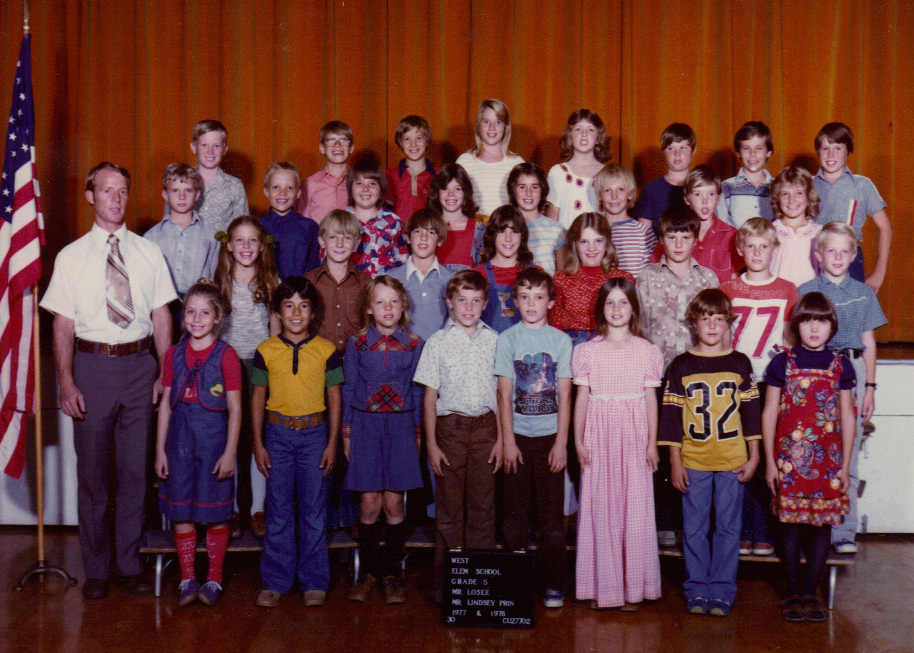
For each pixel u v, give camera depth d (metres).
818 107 5.11
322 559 3.39
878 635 3.15
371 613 3.31
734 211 4.21
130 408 3.46
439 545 3.39
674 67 5.11
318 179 4.32
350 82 5.12
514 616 3.18
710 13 5.09
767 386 3.36
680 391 3.36
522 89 5.13
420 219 3.65
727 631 3.17
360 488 3.37
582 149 4.23
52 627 3.18
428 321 3.69
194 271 3.88
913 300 5.09
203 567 3.79
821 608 3.29
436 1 5.09
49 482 4.25
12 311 3.61
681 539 3.59
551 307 3.66
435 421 3.38
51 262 5.07
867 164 5.12
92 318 3.42
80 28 5.07
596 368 3.35
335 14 5.10
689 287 3.58
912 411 4.16
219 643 3.04
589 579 3.36
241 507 3.77
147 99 5.10
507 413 3.34
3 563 3.83
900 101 5.09
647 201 4.23
